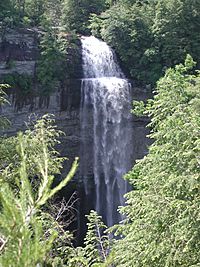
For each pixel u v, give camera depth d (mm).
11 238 3814
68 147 39812
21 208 3988
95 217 13000
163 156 11797
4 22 35812
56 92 37125
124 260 11234
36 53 36219
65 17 49469
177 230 9969
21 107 35594
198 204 9859
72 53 39281
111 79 40469
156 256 10047
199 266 9102
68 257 9961
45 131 14000
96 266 5000
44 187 4207
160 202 10555
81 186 40906
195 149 10578
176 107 12789
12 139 14086
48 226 10336
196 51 41125
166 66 41031
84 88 38906
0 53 34875
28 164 11500
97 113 39938
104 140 40750
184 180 10281
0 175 11273
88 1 50281
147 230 10734
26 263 3742
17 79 35031
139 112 20688
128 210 12367
